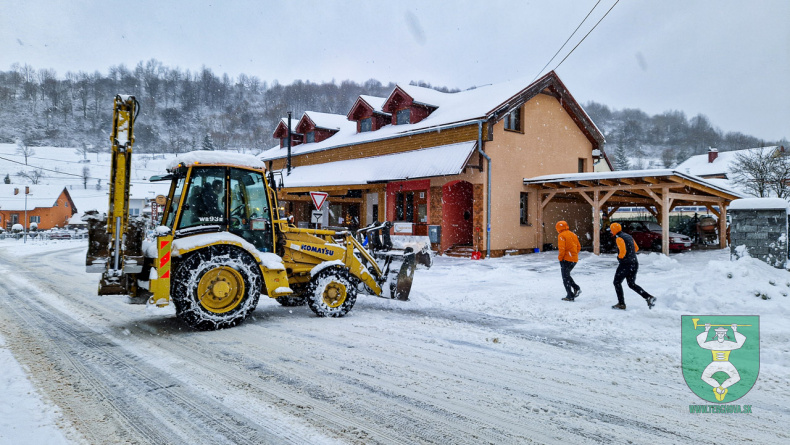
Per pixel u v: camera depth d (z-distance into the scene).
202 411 3.76
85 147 101.81
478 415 3.76
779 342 6.03
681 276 11.09
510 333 6.66
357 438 3.33
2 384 4.28
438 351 5.62
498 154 18.59
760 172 30.22
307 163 27.38
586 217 23.05
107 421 3.55
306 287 8.14
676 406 4.03
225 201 6.92
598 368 5.07
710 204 20.66
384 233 9.31
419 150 20.09
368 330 6.66
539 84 19.70
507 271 13.81
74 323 7.02
